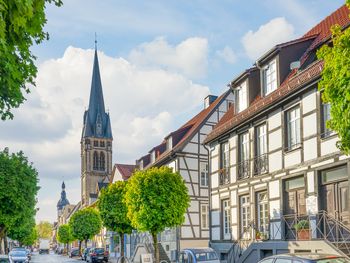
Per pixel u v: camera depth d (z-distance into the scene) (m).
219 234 25.47
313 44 20.41
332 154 16.36
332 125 9.59
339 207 16.28
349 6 9.10
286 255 10.44
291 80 19.00
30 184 29.00
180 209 25.94
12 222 28.52
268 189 20.58
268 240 20.14
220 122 28.12
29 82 7.37
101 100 114.94
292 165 18.84
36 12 6.02
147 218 25.47
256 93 23.42
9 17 5.47
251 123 22.48
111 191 37.78
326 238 16.05
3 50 5.59
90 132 112.69
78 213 71.00
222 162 25.91
